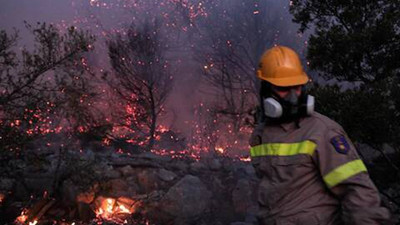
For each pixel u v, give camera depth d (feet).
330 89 17.01
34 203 28.07
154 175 31.32
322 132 7.47
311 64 19.56
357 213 6.91
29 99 24.50
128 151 40.57
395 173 18.26
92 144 35.91
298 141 7.63
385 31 18.20
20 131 24.56
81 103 27.20
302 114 7.66
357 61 18.95
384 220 6.84
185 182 29.84
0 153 24.31
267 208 7.86
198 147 46.16
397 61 18.67
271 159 7.84
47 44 25.20
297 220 7.50
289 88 7.95
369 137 16.56
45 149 31.19
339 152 7.23
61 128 36.47
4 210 27.61
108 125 36.99
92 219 27.50
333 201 7.50
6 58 24.27
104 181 29.60
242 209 29.68
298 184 7.55
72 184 28.84
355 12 19.02
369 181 7.07
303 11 20.48
